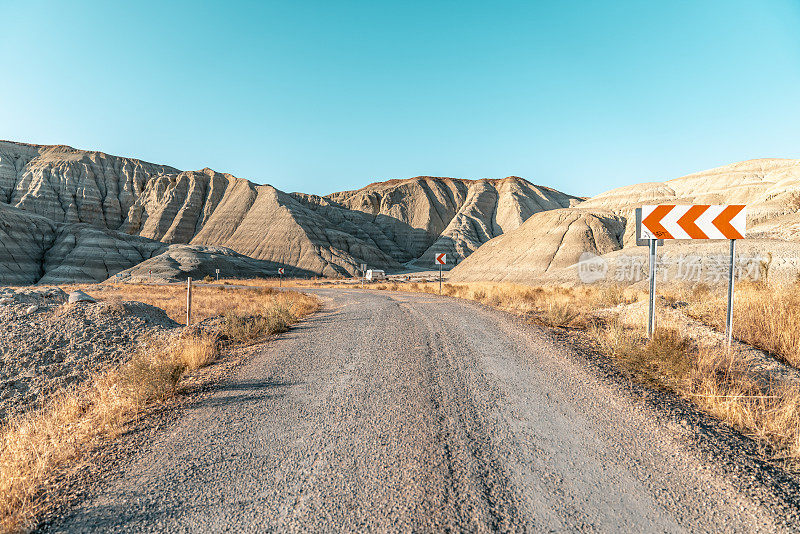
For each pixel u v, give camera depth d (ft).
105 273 278.87
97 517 8.75
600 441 11.51
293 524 8.28
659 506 8.52
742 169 489.26
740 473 9.50
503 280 220.23
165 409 15.31
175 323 37.81
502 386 16.53
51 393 21.39
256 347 26.43
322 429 12.89
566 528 7.88
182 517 8.66
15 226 282.36
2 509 9.11
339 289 115.34
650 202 325.62
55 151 483.92
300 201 647.97
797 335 17.83
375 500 8.99
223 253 320.09
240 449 11.70
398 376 18.35
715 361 16.94
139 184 484.74
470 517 8.29
